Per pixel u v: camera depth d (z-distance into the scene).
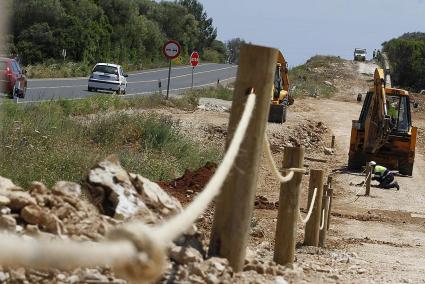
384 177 58.16
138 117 52.34
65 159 32.12
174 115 77.31
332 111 122.69
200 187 35.50
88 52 167.12
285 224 21.58
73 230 16.34
